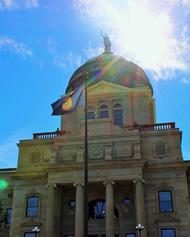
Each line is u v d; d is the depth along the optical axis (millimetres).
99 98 64062
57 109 45375
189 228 45500
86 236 29547
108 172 47781
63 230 50219
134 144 49750
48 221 46719
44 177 52812
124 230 48688
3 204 55781
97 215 50969
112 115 62406
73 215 50969
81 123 53000
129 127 58562
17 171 53656
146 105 62031
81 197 47219
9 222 54656
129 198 50438
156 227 46250
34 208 51406
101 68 67750
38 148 55312
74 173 48812
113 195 49094
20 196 52281
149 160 50250
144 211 45250
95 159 49594
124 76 66812
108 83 64500
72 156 50938
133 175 47000
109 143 50312
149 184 48750
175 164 48719
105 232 49156
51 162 50406
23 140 56156
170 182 48406
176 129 51656
